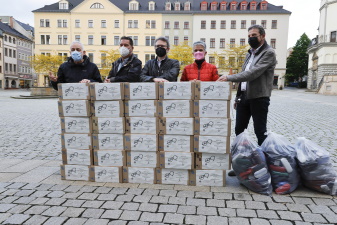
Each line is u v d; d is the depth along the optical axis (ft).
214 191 11.35
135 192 11.25
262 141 12.57
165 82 11.77
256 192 11.20
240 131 13.79
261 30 12.24
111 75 16.02
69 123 12.59
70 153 12.64
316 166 11.02
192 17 174.09
